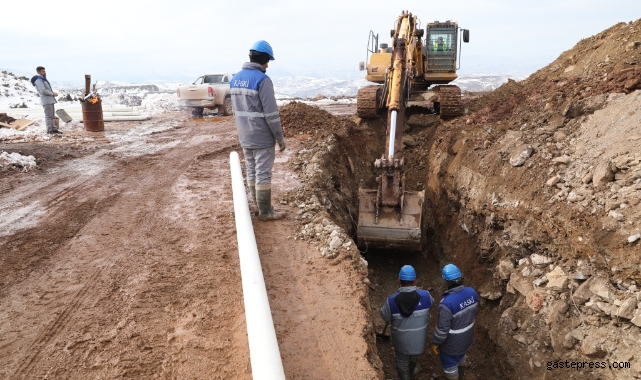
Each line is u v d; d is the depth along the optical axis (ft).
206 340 11.43
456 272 17.35
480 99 45.80
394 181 24.90
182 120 54.34
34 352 10.80
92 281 13.96
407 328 16.62
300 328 12.47
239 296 13.30
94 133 41.86
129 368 10.39
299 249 16.72
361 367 11.15
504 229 22.26
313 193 22.31
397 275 28.45
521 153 23.81
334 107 71.15
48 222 18.51
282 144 17.81
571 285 17.31
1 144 33.37
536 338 17.51
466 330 17.26
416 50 40.70
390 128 25.59
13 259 15.25
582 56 38.06
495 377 19.12
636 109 21.13
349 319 12.91
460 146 31.24
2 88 75.97
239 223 16.07
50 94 39.63
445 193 30.58
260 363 9.48
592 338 15.53
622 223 16.49
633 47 30.42
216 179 25.13
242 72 17.22
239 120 17.75
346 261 15.78
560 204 19.44
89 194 22.22
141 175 25.90
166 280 14.08
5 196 21.72
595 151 20.74
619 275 15.85
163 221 18.74
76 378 10.04
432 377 20.30
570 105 25.70
